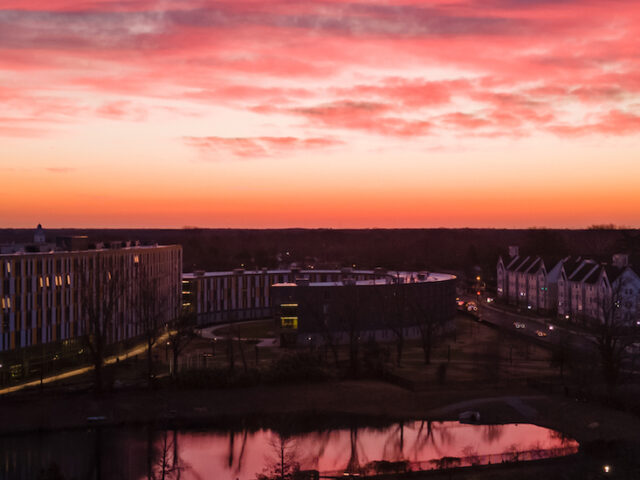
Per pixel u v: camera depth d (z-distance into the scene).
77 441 89.44
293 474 77.19
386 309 160.38
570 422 95.94
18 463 80.94
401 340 134.25
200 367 124.44
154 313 143.25
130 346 148.12
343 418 100.38
